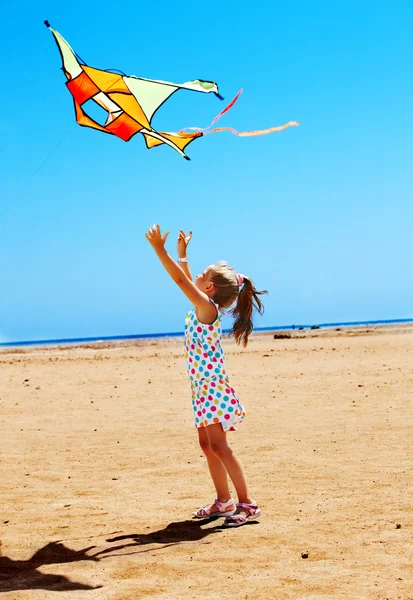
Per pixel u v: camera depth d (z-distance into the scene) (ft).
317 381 44.14
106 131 13.71
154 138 14.03
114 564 12.57
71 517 16.14
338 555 12.55
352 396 35.99
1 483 19.75
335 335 119.34
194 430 28.50
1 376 57.82
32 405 38.40
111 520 15.80
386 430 25.49
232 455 15.30
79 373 58.70
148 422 31.14
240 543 13.57
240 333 16.08
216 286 15.64
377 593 10.55
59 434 28.45
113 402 38.93
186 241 16.08
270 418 30.12
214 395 15.19
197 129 13.34
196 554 12.99
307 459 21.29
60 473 20.97
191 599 10.59
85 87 12.50
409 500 16.12
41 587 11.37
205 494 18.03
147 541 14.03
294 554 12.73
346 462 20.53
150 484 19.29
